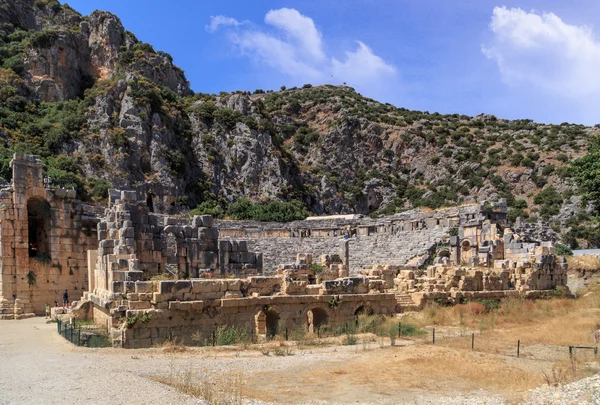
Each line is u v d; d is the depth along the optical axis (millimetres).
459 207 57250
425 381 19594
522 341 28000
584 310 38344
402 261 53906
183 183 95375
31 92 95062
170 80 127750
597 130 142625
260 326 30062
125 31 124625
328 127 168375
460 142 151375
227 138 112500
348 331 30312
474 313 37188
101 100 91812
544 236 59781
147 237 34406
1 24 108062
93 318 31156
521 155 128250
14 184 41844
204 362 21500
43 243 44531
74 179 71062
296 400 16734
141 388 15727
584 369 20766
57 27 114875
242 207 96188
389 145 158125
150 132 94688
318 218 80000
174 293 26484
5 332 30656
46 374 17859
